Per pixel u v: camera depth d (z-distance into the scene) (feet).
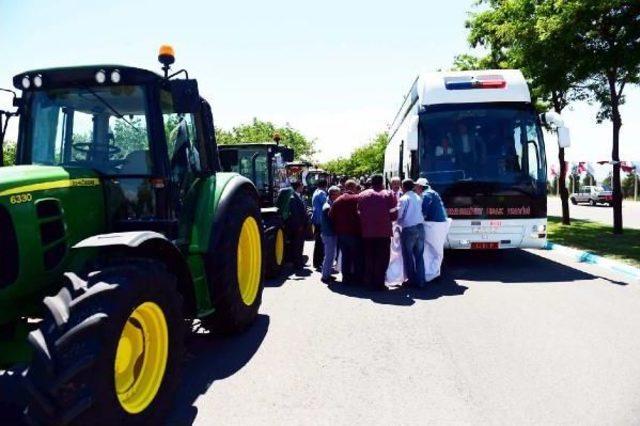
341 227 26.17
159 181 13.44
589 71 39.09
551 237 43.06
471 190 29.07
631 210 87.45
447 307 20.85
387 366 14.29
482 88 30.12
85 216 12.13
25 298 10.82
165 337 11.25
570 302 21.34
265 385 13.14
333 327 18.16
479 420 11.05
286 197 31.14
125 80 13.41
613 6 34.91
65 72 13.33
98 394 9.12
